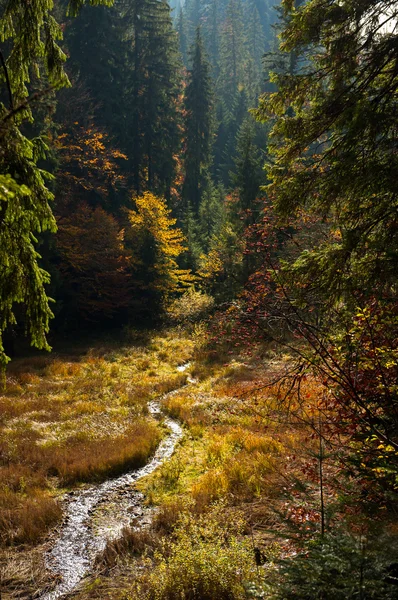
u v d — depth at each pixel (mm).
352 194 5586
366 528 3684
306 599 3271
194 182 45750
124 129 38031
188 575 5473
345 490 4625
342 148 5488
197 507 8047
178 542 6441
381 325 5031
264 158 35531
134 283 32094
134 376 20359
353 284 5039
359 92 5555
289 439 9578
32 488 9453
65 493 9508
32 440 11953
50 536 7707
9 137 3891
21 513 8133
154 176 44156
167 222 31812
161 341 28172
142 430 12961
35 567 6703
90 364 22219
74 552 7211
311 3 5996
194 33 90125
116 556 6910
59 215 28141
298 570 3336
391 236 5023
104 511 8680
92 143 32375
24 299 4750
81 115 33062
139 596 5609
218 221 42500
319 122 5898
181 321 31359
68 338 28875
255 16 87125
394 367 5012
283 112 6625
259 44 87625
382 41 5621
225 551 5691
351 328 5422
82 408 15172
